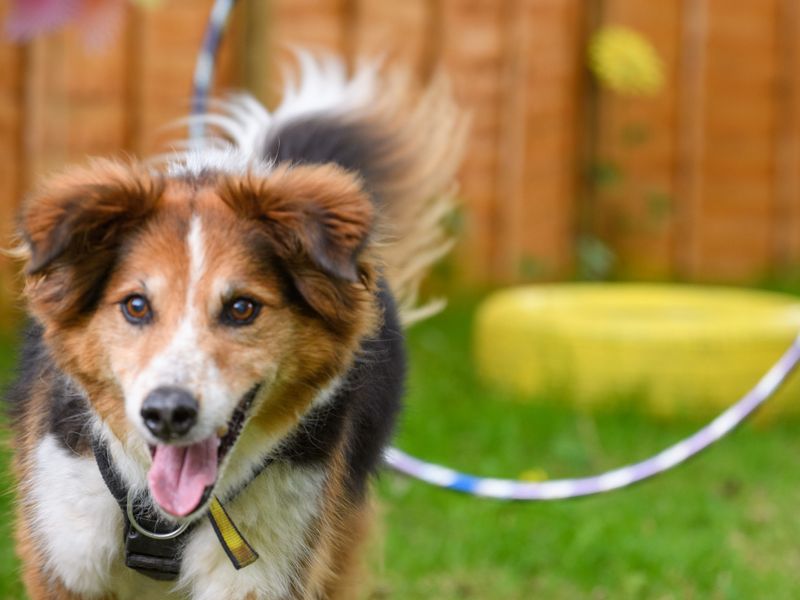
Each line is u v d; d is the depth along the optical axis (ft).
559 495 16.89
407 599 16.65
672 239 35.96
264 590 11.61
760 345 24.09
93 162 11.98
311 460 11.78
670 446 22.82
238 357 10.75
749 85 36.06
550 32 32.94
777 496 20.86
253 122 16.74
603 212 35.14
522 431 23.00
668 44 35.01
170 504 10.63
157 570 11.85
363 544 14.10
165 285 10.73
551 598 16.98
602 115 34.55
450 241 18.10
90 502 11.64
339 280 11.07
